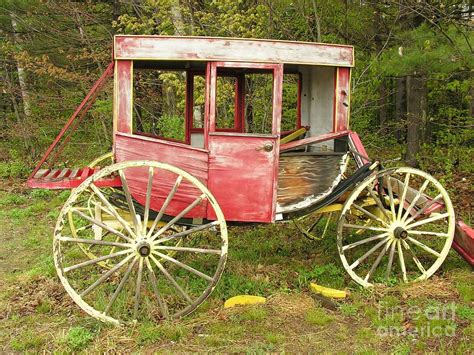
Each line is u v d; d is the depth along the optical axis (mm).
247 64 4555
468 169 9883
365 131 10227
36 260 6316
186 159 4594
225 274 5363
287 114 8539
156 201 4594
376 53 9242
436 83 10250
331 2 9547
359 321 4430
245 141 4621
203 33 8852
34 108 13172
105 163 7629
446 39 7363
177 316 4387
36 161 12336
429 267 5512
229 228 7055
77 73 11516
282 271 5496
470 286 4918
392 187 5723
